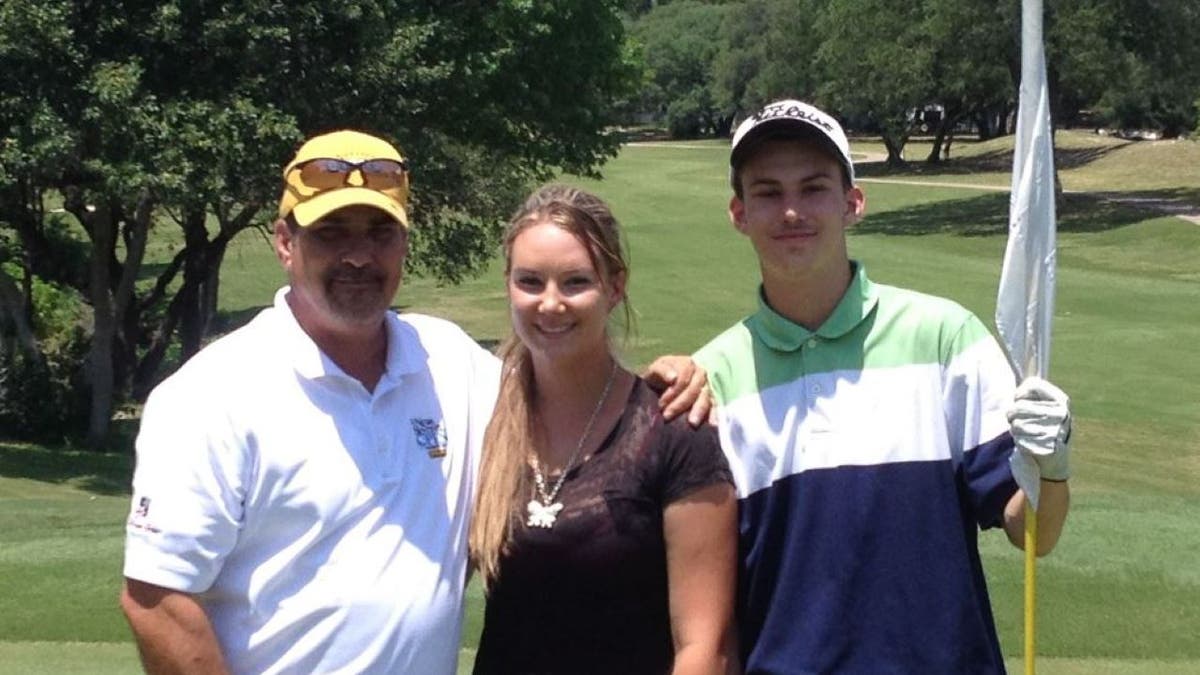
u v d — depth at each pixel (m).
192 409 3.12
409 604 3.19
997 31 43.94
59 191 19.41
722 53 87.44
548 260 3.27
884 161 73.38
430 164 19.69
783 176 3.36
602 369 3.34
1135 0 42.53
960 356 3.33
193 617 3.09
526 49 22.28
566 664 3.24
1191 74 43.94
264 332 3.27
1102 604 7.58
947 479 3.30
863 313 3.36
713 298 31.34
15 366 20.70
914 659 3.22
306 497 3.15
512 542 3.25
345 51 17.97
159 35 16.66
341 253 3.27
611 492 3.22
